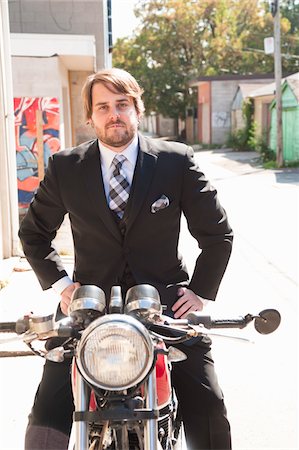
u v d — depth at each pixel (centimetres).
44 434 234
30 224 263
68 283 254
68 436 237
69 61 1388
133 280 246
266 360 465
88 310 186
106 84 229
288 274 726
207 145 3653
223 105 3656
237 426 369
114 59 4466
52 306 590
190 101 4288
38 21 1503
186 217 258
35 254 260
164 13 4381
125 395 179
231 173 2111
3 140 756
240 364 458
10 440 358
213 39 4441
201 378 246
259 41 4550
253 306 599
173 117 4516
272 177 1941
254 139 3120
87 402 182
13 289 650
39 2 1494
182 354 200
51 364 249
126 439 184
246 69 4578
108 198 243
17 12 1495
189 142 4275
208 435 243
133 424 187
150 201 241
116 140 234
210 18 4475
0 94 747
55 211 261
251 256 823
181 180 249
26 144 1123
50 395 241
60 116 1227
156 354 185
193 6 4397
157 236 247
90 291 189
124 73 235
